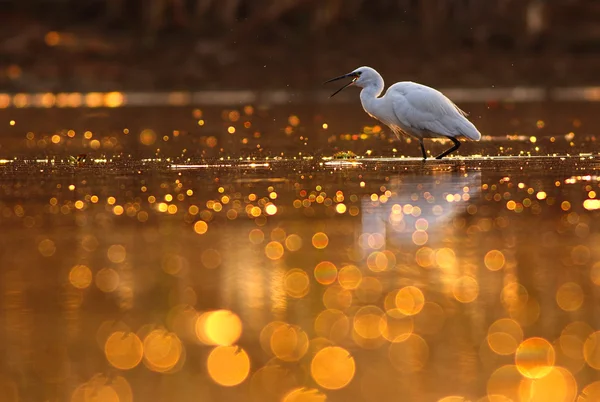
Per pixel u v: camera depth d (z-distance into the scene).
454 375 6.98
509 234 11.73
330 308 8.56
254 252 10.93
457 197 14.57
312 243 11.38
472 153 21.88
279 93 46.78
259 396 6.62
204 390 6.72
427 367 7.12
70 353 7.43
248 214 13.42
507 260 10.33
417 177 17.09
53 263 10.40
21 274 9.90
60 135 27.03
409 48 51.31
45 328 8.02
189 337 7.79
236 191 15.66
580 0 52.16
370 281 9.52
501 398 6.56
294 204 14.22
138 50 50.25
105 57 49.84
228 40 51.16
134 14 52.50
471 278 9.58
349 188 15.80
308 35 51.69
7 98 44.53
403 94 20.17
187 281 9.55
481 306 8.59
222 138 26.14
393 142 24.81
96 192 15.66
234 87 48.41
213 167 19.33
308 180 16.95
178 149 23.36
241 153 22.39
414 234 11.82
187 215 13.38
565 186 15.52
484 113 34.03
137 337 7.79
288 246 11.25
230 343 7.65
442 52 51.00
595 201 13.96
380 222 12.63
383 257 10.58
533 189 15.24
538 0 51.94
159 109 37.41
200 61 49.78
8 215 13.48
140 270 10.06
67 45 49.78
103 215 13.41
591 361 7.22
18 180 17.31
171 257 10.69
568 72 49.91
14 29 51.34
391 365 7.17
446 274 9.75
